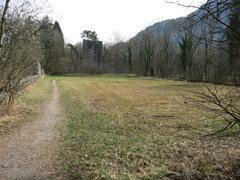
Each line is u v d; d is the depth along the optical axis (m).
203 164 8.91
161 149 11.01
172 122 17.30
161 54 94.19
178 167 8.73
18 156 10.05
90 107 23.89
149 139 12.73
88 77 90.62
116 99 31.02
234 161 8.80
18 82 20.23
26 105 22.41
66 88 45.56
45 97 30.33
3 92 18.45
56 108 22.69
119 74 108.75
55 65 103.62
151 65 98.75
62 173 8.55
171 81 68.69
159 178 7.99
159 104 26.78
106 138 12.73
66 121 16.95
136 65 110.88
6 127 14.58
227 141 11.69
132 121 17.55
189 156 10.08
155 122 17.28
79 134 13.45
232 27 6.30
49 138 12.63
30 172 8.62
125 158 9.87
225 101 7.07
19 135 13.12
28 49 20.27
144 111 22.20
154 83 61.28
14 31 18.38
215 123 16.44
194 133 14.06
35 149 10.91
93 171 8.56
